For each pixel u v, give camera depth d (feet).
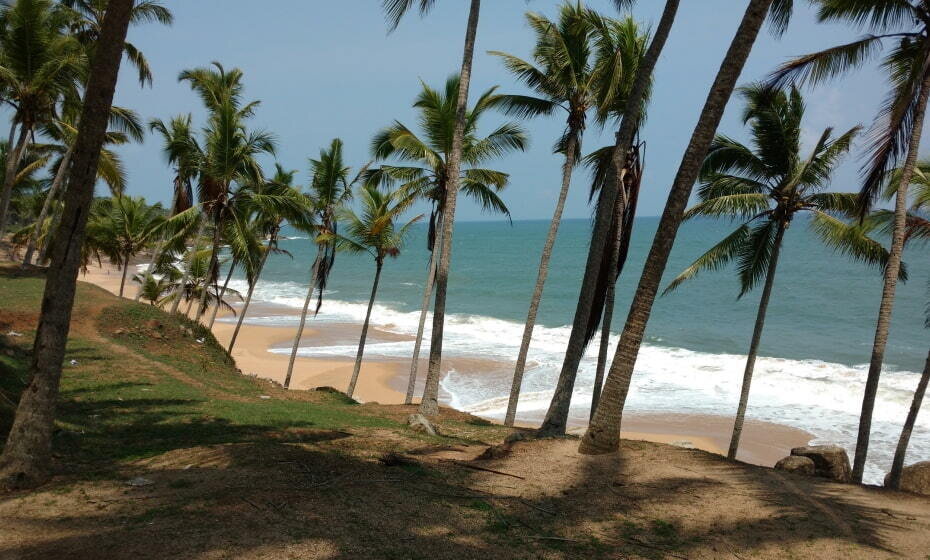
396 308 175.11
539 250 390.42
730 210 44.86
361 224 72.28
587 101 50.47
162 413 42.09
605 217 38.40
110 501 22.16
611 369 31.30
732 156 47.67
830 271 233.35
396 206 60.54
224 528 19.63
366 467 27.66
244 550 18.19
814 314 154.81
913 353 112.47
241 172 78.95
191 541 18.61
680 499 24.54
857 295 180.14
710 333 136.05
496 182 60.54
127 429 37.32
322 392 69.87
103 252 120.26
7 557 17.38
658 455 30.50
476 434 44.70
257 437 35.65
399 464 28.84
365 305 175.94
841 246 46.55
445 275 53.83
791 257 287.69
